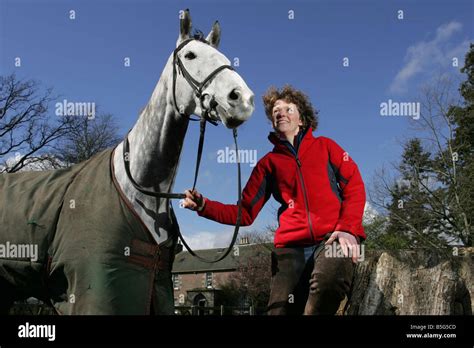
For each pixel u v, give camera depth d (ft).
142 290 9.57
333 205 9.95
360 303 17.90
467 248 21.54
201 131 9.85
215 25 11.28
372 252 18.89
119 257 9.47
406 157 64.90
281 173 10.50
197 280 158.71
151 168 10.16
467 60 83.35
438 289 16.98
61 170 11.45
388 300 17.52
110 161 10.62
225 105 9.05
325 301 9.20
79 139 58.54
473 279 17.81
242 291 119.85
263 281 105.70
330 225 9.84
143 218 9.96
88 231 9.61
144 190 9.92
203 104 9.53
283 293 10.17
